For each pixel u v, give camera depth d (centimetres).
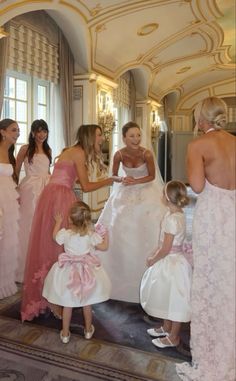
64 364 222
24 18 490
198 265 199
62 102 600
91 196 649
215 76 1159
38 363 223
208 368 199
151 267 248
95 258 250
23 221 357
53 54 573
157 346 243
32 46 514
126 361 226
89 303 240
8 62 464
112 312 296
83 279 240
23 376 210
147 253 311
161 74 968
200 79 1163
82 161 280
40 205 283
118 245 317
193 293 201
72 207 250
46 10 529
